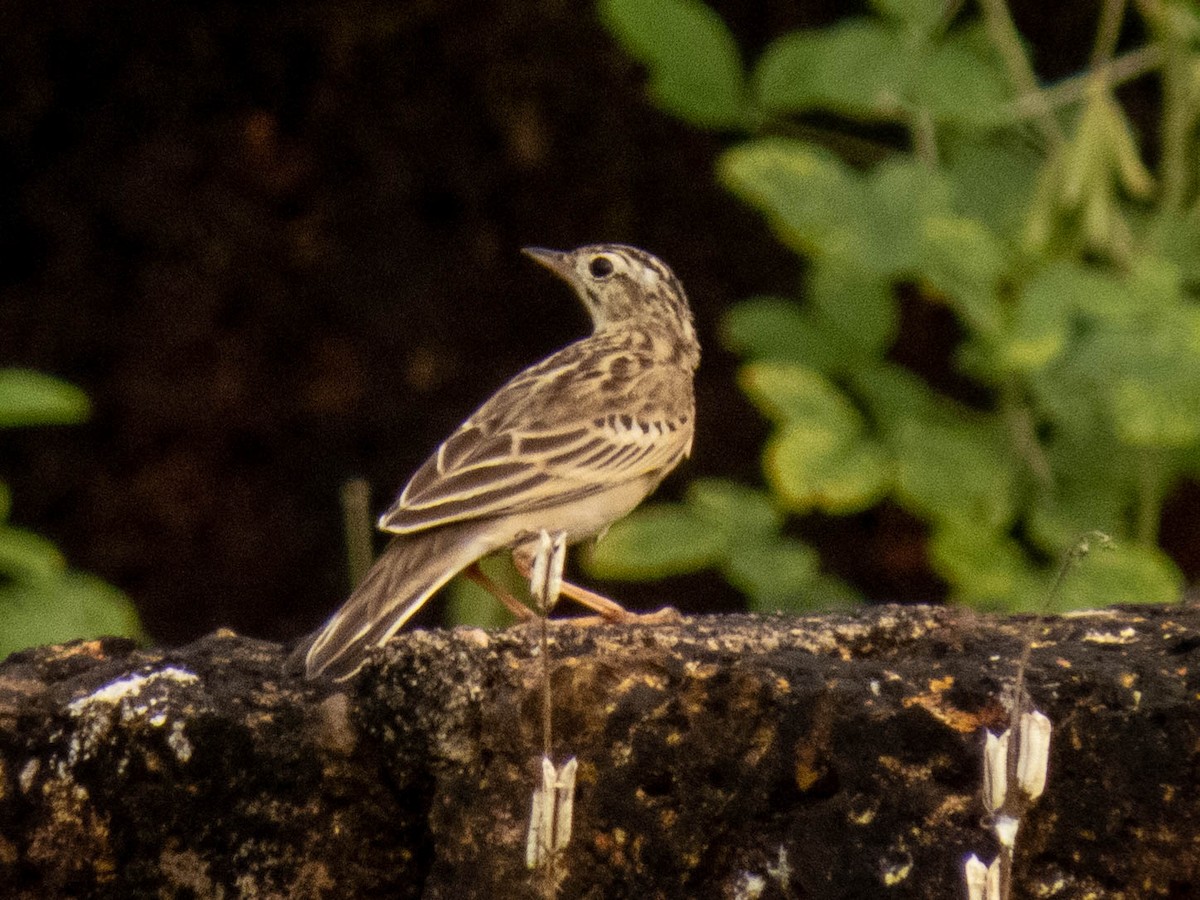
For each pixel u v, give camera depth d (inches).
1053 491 462.0
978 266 442.6
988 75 467.8
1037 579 445.4
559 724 275.1
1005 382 466.0
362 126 614.5
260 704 284.2
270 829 282.2
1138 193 477.1
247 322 616.1
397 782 278.7
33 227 607.8
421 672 275.3
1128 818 268.1
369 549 354.9
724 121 471.8
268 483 619.8
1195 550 601.0
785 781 272.5
